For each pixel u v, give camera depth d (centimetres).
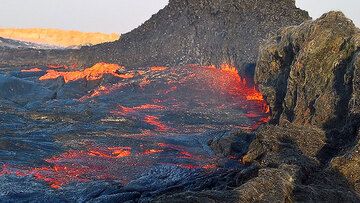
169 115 2564
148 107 2755
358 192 1116
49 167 1662
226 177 1397
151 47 3956
